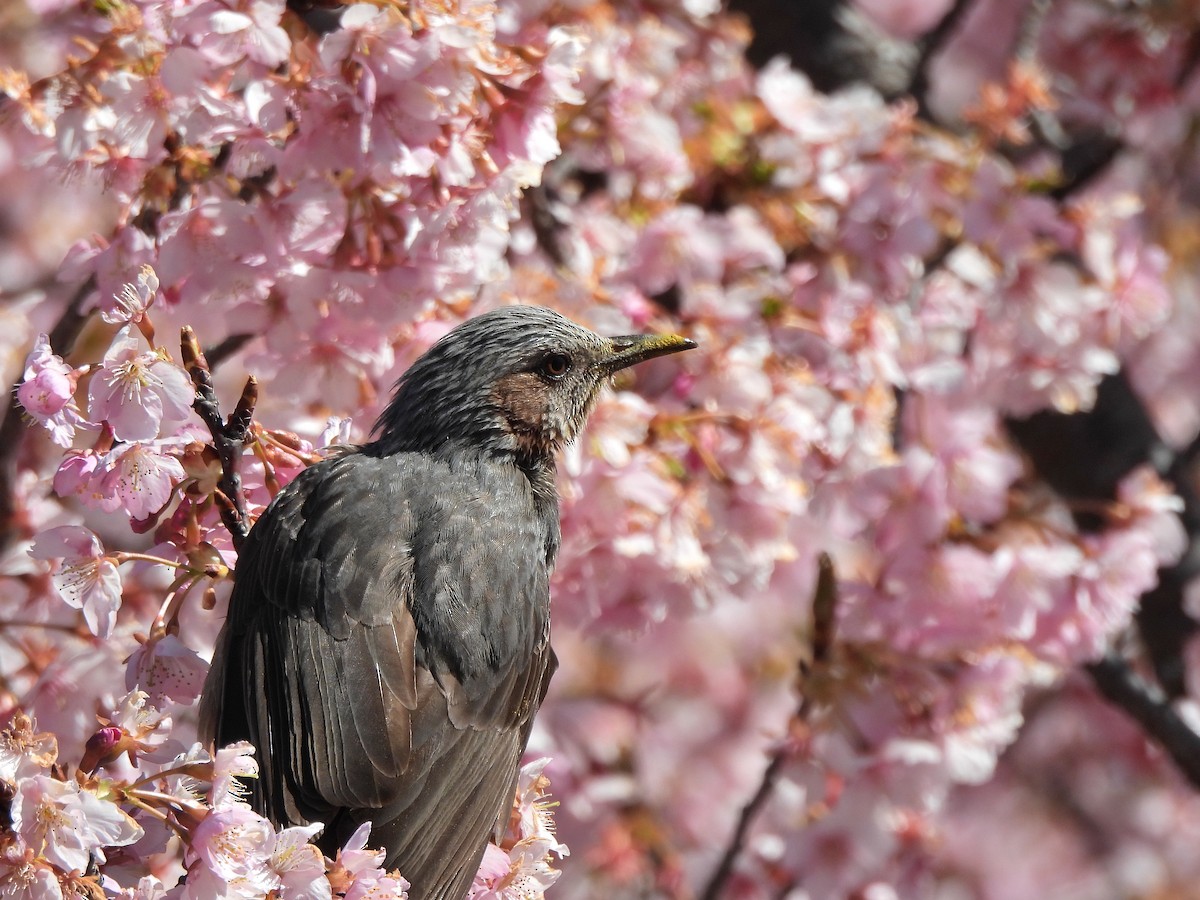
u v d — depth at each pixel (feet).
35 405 23.25
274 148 26.71
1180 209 63.05
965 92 63.77
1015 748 65.10
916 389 38.70
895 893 41.34
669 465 34.09
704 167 38.99
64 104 26.89
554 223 36.52
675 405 35.55
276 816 24.47
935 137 37.52
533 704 28.25
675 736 54.70
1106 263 38.27
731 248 37.11
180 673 24.82
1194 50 47.85
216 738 25.55
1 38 42.86
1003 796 65.92
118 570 24.75
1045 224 37.63
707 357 34.96
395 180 27.35
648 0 37.96
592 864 45.98
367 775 24.91
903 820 41.91
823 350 36.35
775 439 34.32
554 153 28.45
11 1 41.57
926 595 37.06
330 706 25.22
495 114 28.27
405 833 25.00
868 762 36.58
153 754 22.54
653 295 39.37
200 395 24.99
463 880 25.25
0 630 30.32
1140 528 39.24
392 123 26.30
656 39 37.04
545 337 30.60
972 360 41.04
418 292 28.68
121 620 30.32
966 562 36.91
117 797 21.01
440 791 25.64
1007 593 37.06
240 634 25.98
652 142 37.11
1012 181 37.27
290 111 27.07
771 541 34.91
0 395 36.83
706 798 54.29
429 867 25.03
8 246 57.36
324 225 28.07
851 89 45.16
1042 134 48.06
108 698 29.30
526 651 27.89
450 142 27.35
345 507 27.20
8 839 20.25
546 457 30.81
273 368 30.73
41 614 30.91
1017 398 40.88
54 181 28.89
